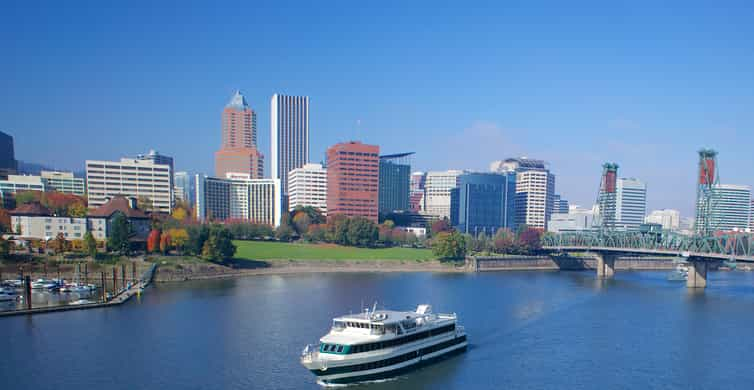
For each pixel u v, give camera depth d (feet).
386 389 266.57
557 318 447.83
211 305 482.28
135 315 432.66
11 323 399.65
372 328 282.56
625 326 419.33
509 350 344.90
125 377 281.33
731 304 532.32
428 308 346.33
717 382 290.15
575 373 300.61
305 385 271.28
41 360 308.19
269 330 384.06
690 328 414.82
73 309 452.76
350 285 640.58
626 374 300.61
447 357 325.21
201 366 299.99
